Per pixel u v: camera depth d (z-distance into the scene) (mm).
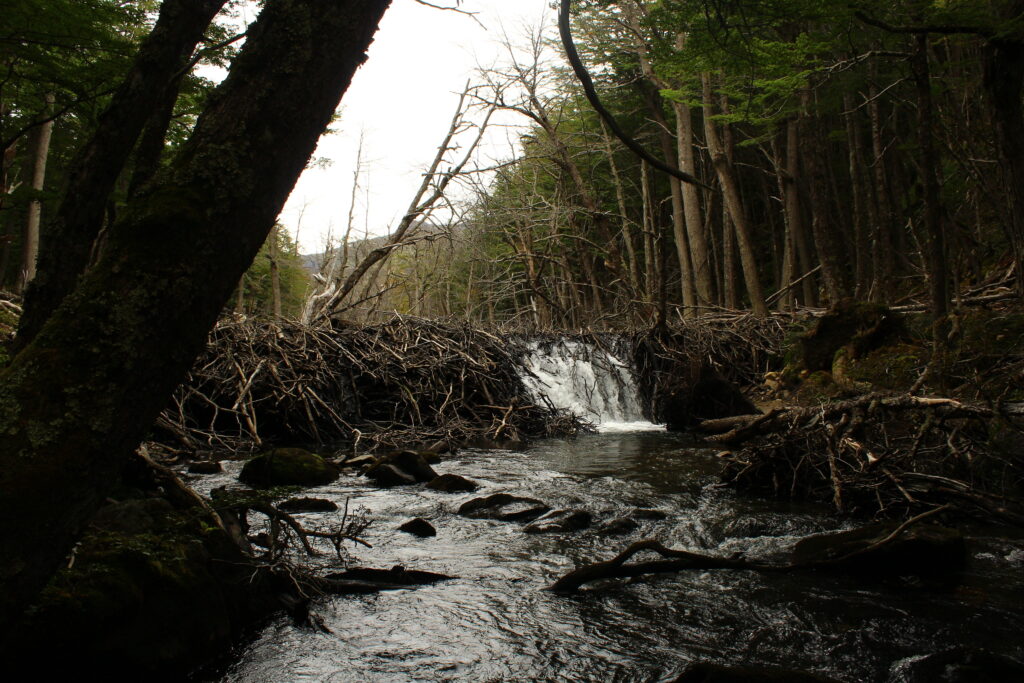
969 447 6195
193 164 1767
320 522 5820
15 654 2482
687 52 7441
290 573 3814
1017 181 9336
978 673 2994
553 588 4293
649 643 3527
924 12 8992
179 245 1707
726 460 8734
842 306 14180
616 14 19156
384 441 10836
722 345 16516
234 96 1831
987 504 5355
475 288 24188
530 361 14320
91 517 1678
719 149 20109
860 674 3184
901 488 5652
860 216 19219
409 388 12148
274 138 1821
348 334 12930
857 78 13859
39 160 13797
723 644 3516
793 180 21500
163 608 2986
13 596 1515
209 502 4047
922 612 3871
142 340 1665
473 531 5688
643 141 27688
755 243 31062
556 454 10008
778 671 2842
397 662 3275
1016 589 4191
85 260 3162
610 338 16141
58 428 1574
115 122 3150
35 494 1529
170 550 3219
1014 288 12531
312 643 3438
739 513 6066
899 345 12547
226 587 3479
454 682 3086
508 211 18578
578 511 5938
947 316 10070
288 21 1854
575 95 22203
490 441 11461
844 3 8094
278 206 1892
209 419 10883
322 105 1902
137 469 4062
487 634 3619
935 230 10117
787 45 9930
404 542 5328
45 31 6723
